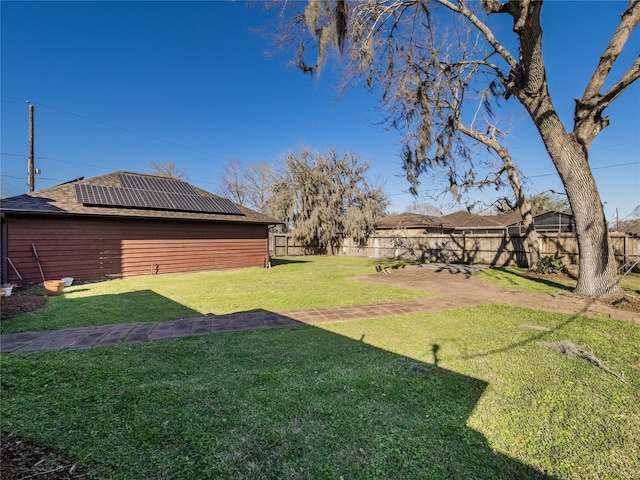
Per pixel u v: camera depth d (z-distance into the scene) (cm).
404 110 909
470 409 222
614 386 257
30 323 452
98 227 931
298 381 264
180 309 544
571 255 1138
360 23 703
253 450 177
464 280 905
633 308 532
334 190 2005
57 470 161
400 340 375
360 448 180
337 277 984
